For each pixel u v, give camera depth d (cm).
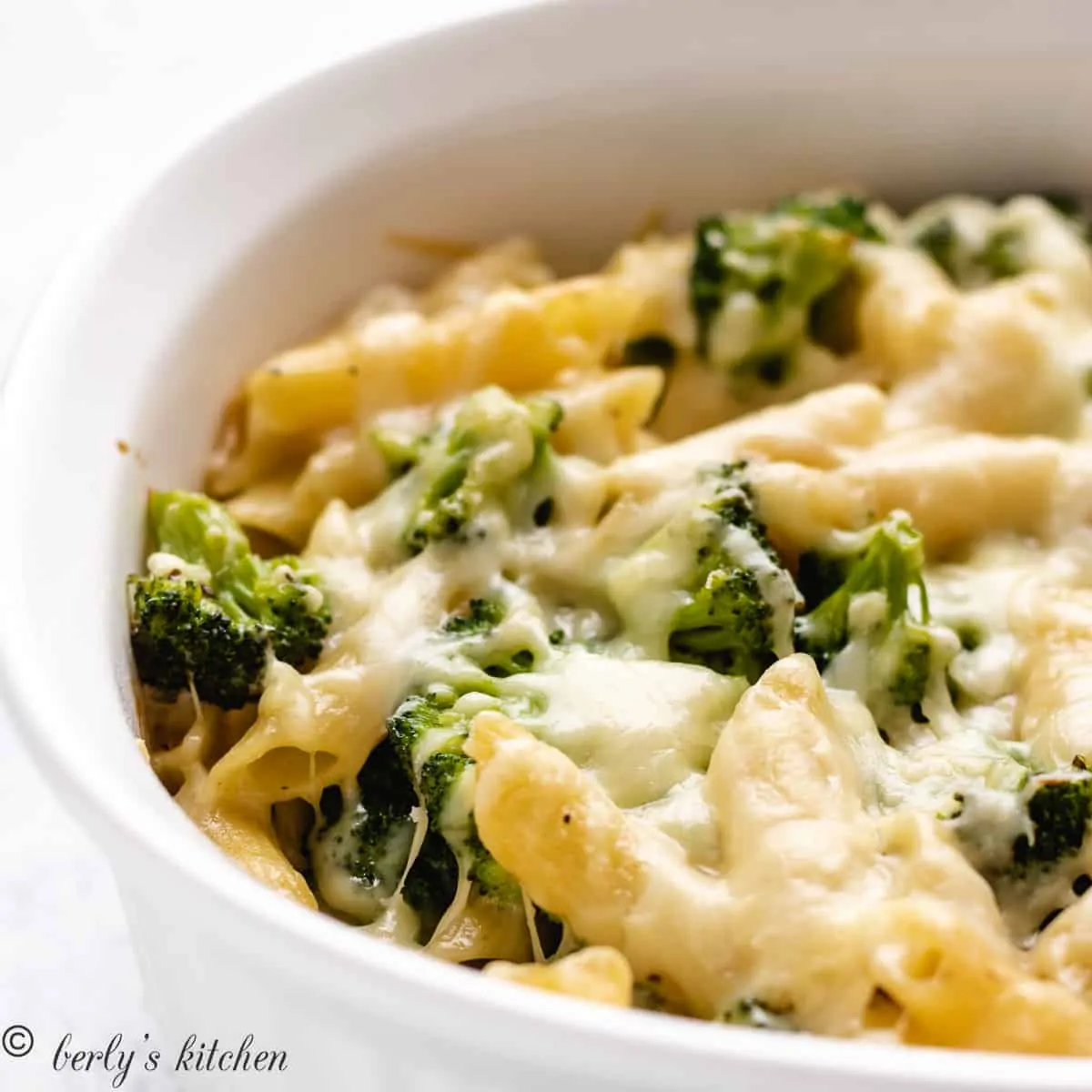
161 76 54
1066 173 50
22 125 54
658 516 43
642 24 49
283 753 42
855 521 44
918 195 51
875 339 47
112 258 44
